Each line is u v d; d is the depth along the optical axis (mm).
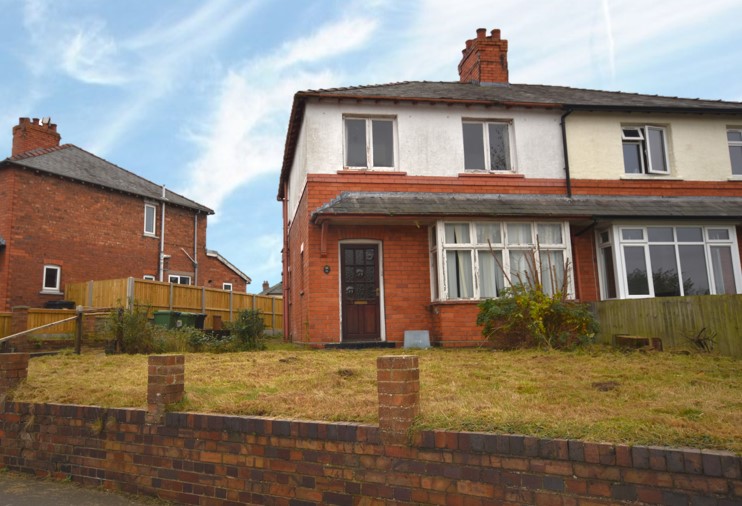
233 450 4820
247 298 22203
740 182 15344
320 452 4410
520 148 14258
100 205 23062
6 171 20094
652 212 13234
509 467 3721
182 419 5129
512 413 4375
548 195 14055
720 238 13742
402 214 11875
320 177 12992
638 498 3334
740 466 3123
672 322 9820
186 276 27203
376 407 4918
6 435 6332
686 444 3432
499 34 17828
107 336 11406
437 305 12383
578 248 13898
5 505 5125
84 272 22047
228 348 11586
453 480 3885
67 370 8297
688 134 15281
